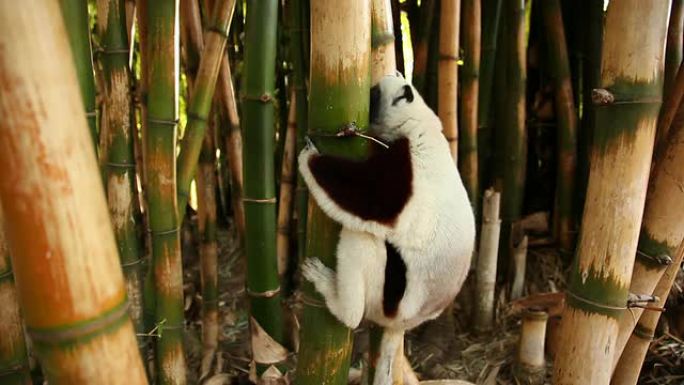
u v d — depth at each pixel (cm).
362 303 186
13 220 86
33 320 92
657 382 316
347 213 178
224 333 379
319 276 180
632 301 182
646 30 156
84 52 193
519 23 363
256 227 266
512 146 384
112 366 96
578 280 183
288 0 395
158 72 219
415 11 412
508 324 376
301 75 345
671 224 197
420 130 193
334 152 169
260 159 255
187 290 414
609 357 183
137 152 416
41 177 84
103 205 93
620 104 162
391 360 215
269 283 275
